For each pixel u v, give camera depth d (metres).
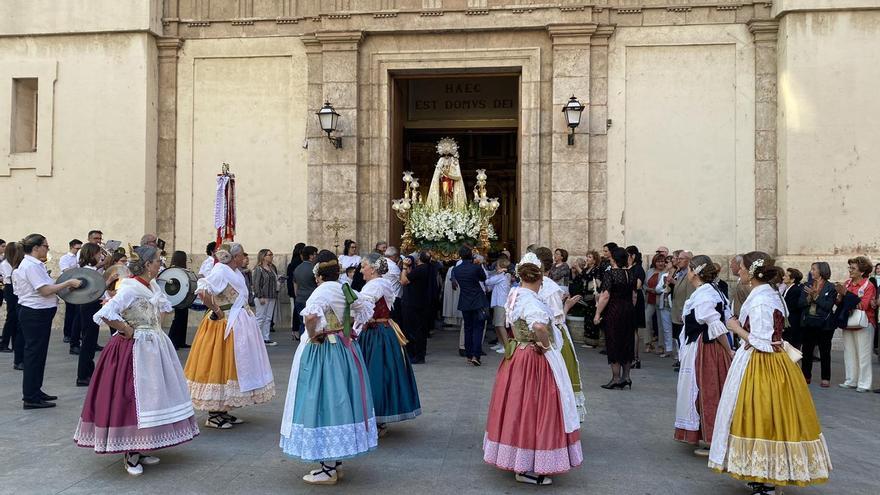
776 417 4.97
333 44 14.67
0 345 12.02
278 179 15.00
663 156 14.16
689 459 6.18
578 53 14.16
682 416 6.32
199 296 6.89
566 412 5.42
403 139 18.33
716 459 5.18
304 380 5.39
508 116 18.59
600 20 14.23
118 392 5.54
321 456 5.23
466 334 10.90
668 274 11.28
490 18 14.43
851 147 13.16
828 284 9.52
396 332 6.88
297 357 5.52
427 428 7.11
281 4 15.12
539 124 14.41
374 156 14.81
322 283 5.59
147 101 14.89
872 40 13.14
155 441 5.59
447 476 5.65
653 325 12.77
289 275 13.24
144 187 14.78
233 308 7.06
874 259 12.98
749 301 5.28
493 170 22.52
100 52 14.98
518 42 14.52
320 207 14.74
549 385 5.42
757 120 13.91
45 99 15.05
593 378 9.87
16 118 15.38
